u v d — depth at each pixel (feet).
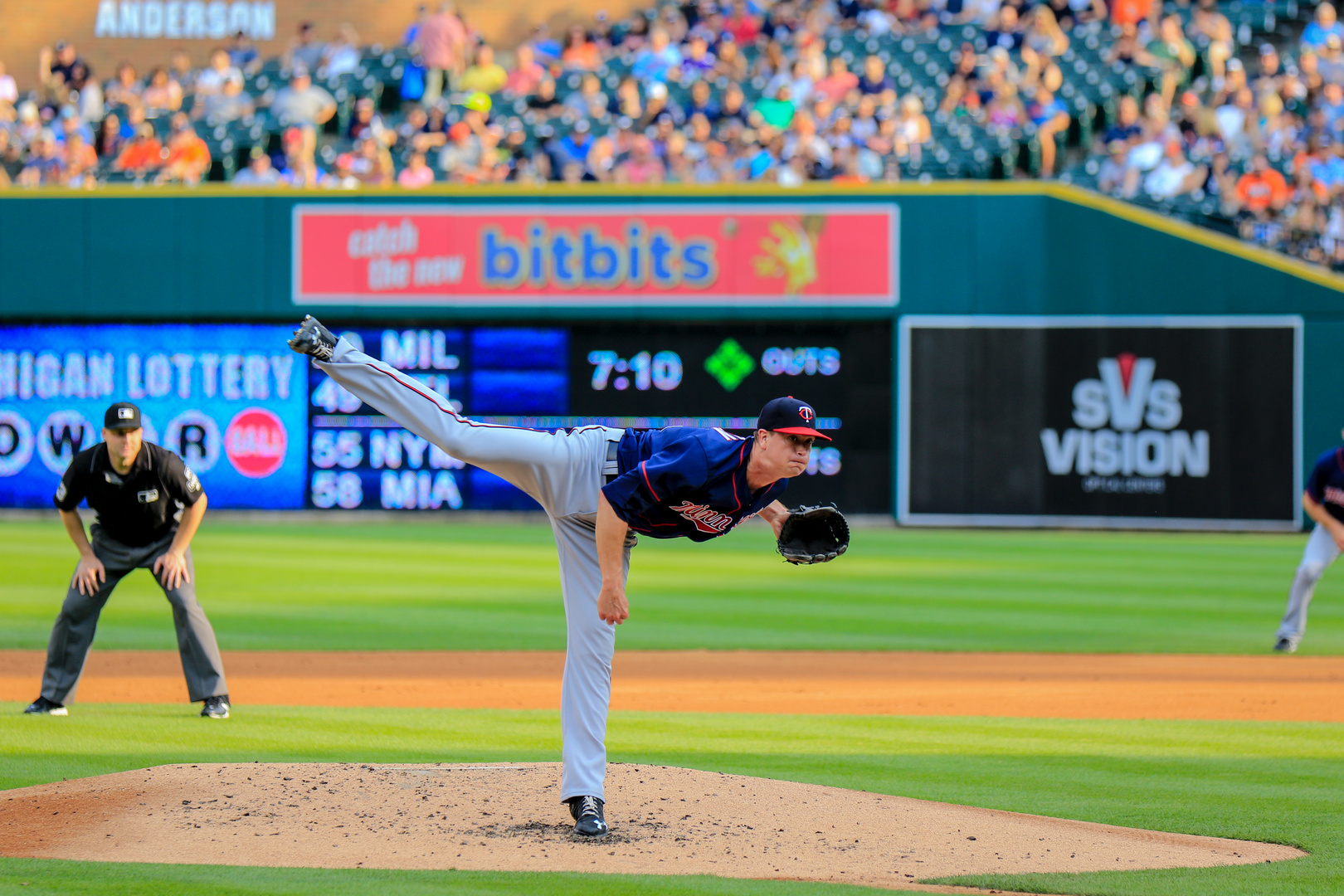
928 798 72.28
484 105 296.92
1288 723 95.71
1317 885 56.13
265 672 116.67
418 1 343.05
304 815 64.64
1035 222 254.27
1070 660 126.11
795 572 190.60
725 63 310.45
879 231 256.52
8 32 333.42
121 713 94.73
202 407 262.88
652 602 162.09
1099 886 55.72
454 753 83.20
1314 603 163.63
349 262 261.65
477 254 260.83
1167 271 250.16
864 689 110.83
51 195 263.08
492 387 263.29
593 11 348.38
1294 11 313.32
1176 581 182.19
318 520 258.37
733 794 69.82
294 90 293.64
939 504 256.93
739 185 257.75
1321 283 245.45
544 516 260.01
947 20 329.52
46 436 264.31
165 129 299.38
